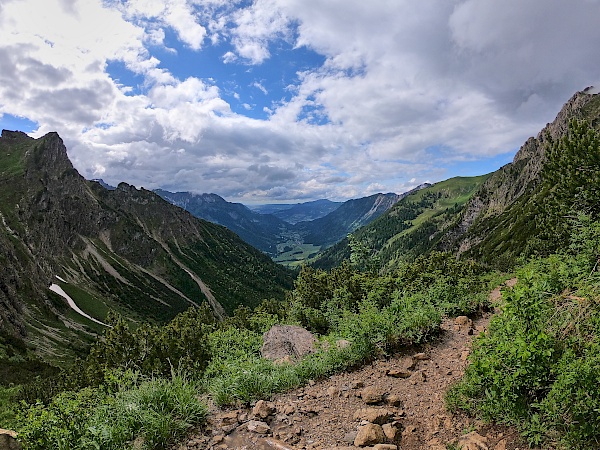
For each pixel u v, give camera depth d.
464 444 4.71
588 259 7.94
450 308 13.02
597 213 13.48
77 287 178.50
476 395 5.68
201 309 44.69
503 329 5.68
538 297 5.90
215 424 6.06
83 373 27.05
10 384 56.44
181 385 6.75
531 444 4.45
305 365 8.33
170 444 5.52
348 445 5.18
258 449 5.28
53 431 5.32
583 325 5.54
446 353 8.64
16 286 132.88
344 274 24.42
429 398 6.42
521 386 4.98
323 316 18.36
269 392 7.21
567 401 4.22
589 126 15.87
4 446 5.35
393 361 8.52
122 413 5.88
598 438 4.08
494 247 104.25
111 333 25.91
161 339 25.06
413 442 5.20
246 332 17.62
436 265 24.62
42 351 98.50
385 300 15.22
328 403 6.67
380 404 6.43
